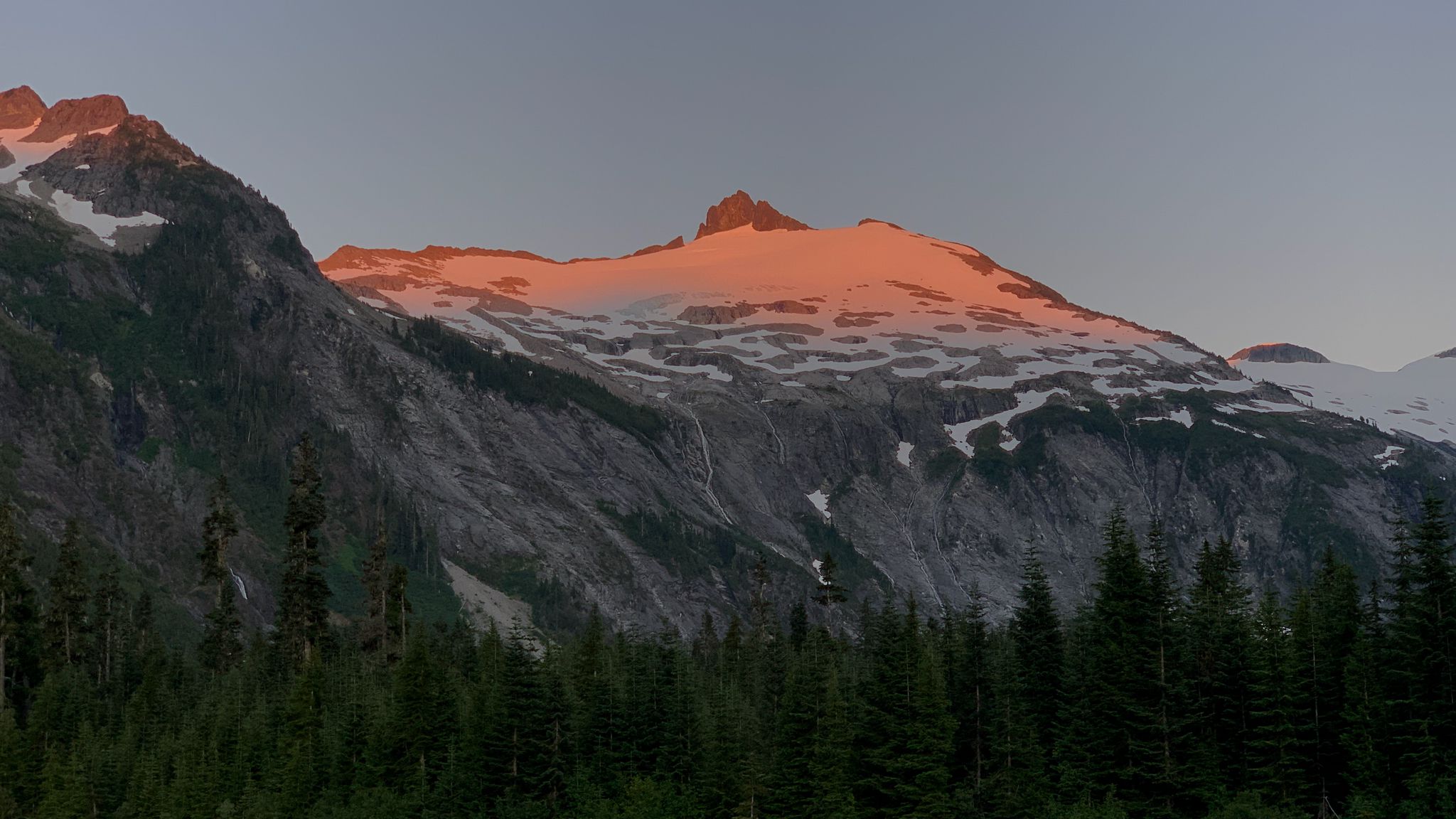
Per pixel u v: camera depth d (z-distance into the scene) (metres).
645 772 104.56
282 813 106.06
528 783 103.31
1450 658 86.25
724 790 98.88
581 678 114.25
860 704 97.81
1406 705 87.12
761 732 106.44
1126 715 93.31
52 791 113.50
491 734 104.62
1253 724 93.75
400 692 110.69
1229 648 95.69
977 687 97.44
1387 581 92.25
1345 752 89.56
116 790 116.88
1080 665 100.25
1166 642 94.88
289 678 129.75
